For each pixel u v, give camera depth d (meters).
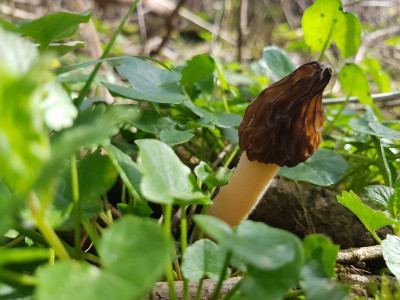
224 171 0.08
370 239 0.13
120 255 0.05
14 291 0.06
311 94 0.11
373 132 0.14
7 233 0.08
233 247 0.05
